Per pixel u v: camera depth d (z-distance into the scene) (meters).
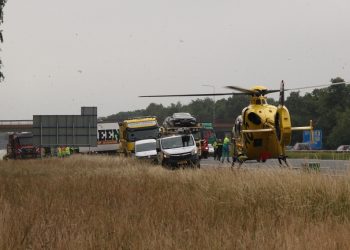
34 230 12.70
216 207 16.47
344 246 10.52
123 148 74.75
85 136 79.38
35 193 21.52
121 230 12.46
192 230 12.32
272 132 32.09
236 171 24.06
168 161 48.47
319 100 188.25
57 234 12.16
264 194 17.23
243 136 33.50
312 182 17.08
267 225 13.11
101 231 12.60
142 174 29.91
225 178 21.62
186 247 11.02
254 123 32.91
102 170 35.44
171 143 49.59
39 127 78.50
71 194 20.83
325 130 183.38
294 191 16.75
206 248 10.92
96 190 21.95
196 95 37.56
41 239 11.67
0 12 46.69
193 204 16.80
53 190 22.95
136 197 19.50
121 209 16.50
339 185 16.50
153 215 14.73
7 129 175.38
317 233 11.55
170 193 20.03
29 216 14.58
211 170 26.33
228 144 57.84
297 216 14.60
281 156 32.06
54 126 78.81
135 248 11.05
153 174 29.34
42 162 59.41
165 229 12.50
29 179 31.14
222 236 11.62
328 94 185.00
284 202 16.20
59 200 18.48
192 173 26.31
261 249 10.55
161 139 50.31
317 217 14.68
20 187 24.16
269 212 15.38
